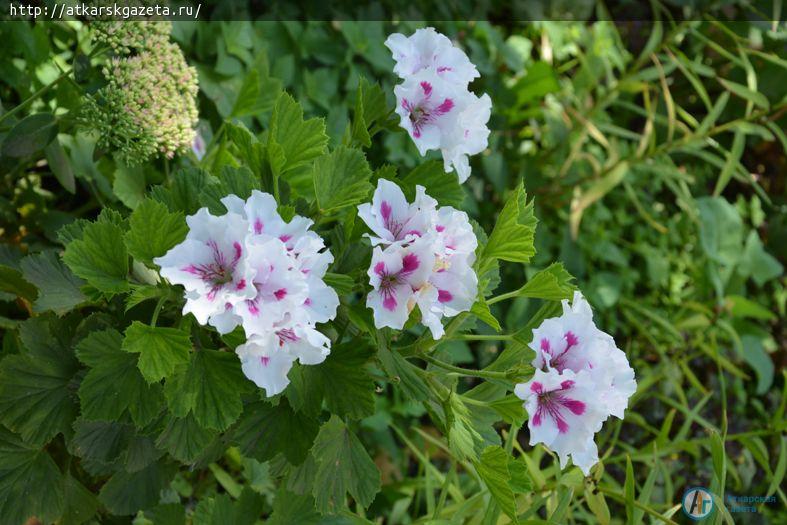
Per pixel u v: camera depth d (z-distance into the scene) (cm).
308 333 61
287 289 61
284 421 70
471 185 143
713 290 165
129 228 67
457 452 66
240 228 61
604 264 160
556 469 93
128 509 76
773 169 182
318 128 71
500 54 144
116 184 88
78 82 88
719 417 150
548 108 152
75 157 97
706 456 141
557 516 82
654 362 155
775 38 164
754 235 166
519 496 92
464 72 75
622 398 67
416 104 73
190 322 65
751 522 137
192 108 87
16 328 80
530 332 71
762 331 163
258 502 81
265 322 60
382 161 129
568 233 150
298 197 74
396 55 73
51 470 74
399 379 66
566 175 152
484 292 73
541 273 71
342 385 68
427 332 71
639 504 83
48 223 94
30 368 69
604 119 156
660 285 165
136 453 70
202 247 61
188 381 64
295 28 123
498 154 144
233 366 65
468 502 89
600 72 152
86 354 64
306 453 69
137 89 82
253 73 92
